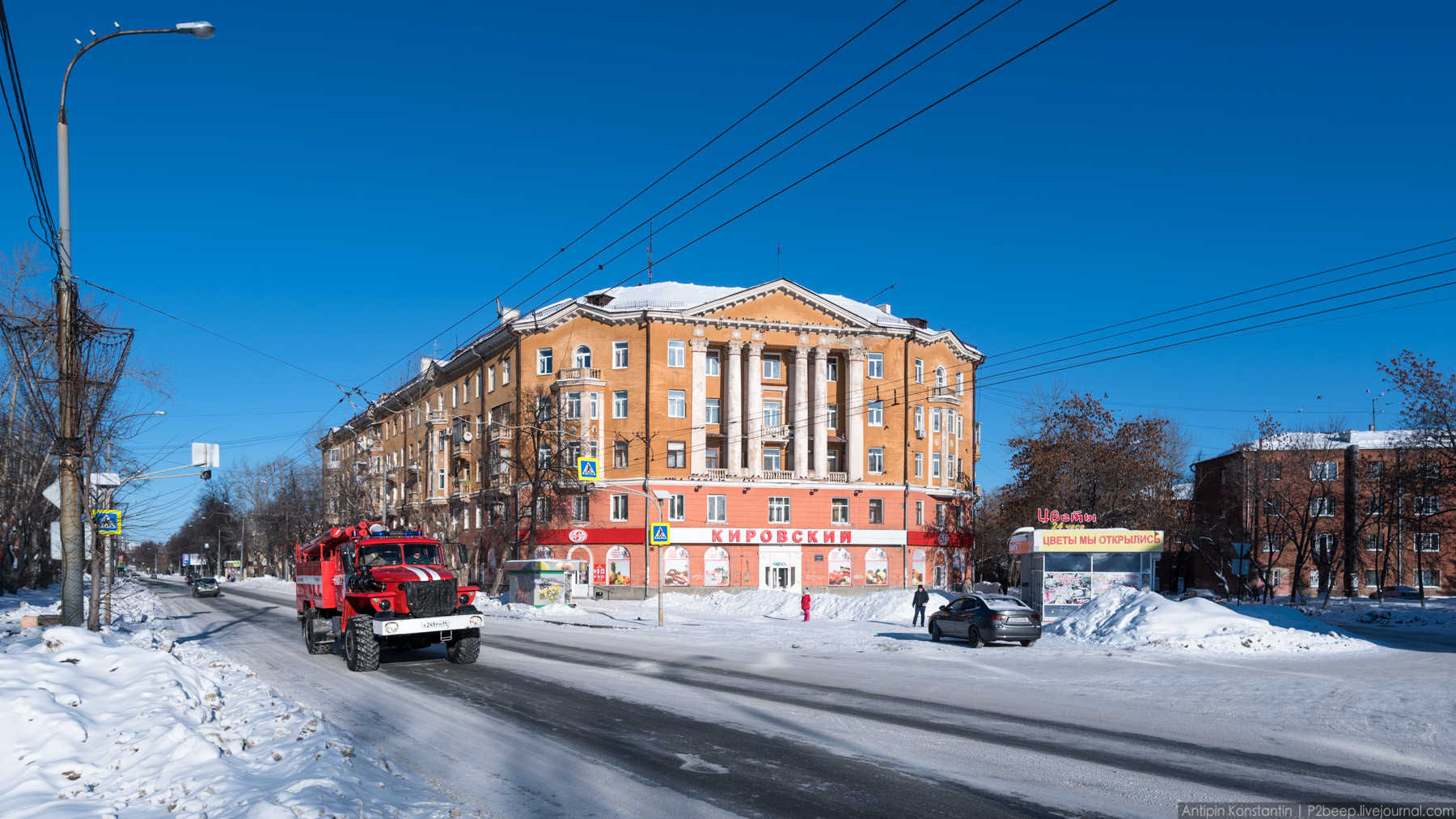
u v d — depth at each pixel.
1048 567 38.09
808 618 40.25
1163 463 71.75
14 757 9.02
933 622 28.94
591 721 13.24
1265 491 62.94
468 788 9.39
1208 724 13.02
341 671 19.42
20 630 22.91
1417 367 43.16
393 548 21.91
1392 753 10.95
